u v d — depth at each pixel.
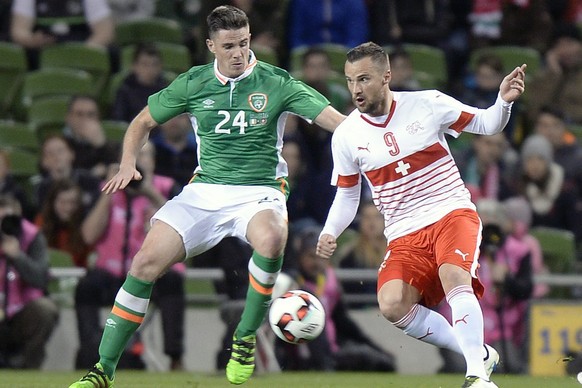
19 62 52.09
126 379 32.62
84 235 38.31
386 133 24.41
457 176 24.62
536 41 57.03
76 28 52.97
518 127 51.78
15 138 49.38
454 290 23.11
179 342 37.84
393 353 39.28
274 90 25.88
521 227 41.00
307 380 33.12
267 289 25.44
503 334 38.59
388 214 24.81
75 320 38.06
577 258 45.16
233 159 25.89
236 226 25.78
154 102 26.02
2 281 37.22
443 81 54.31
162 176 42.62
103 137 45.00
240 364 25.89
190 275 38.84
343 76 52.19
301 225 42.66
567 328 38.97
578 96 53.62
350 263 40.03
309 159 44.12
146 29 55.19
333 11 53.22
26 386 29.30
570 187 45.88
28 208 42.84
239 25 25.34
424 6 55.59
